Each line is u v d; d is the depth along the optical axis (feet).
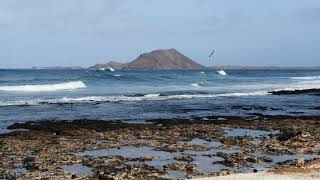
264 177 53.57
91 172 60.64
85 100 170.09
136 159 68.39
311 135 89.40
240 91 233.76
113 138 87.61
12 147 77.00
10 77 306.55
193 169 61.62
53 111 135.54
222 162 67.10
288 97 198.70
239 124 108.99
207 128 100.83
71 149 76.38
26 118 119.14
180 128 100.22
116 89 231.50
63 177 57.21
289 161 67.62
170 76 367.25
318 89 232.73
